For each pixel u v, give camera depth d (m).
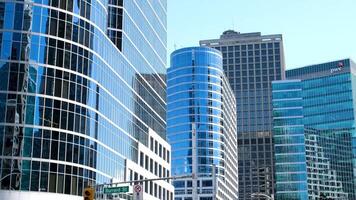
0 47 78.88
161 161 128.50
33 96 78.75
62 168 79.12
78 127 82.81
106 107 93.19
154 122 126.06
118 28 106.12
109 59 96.69
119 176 97.25
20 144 76.50
